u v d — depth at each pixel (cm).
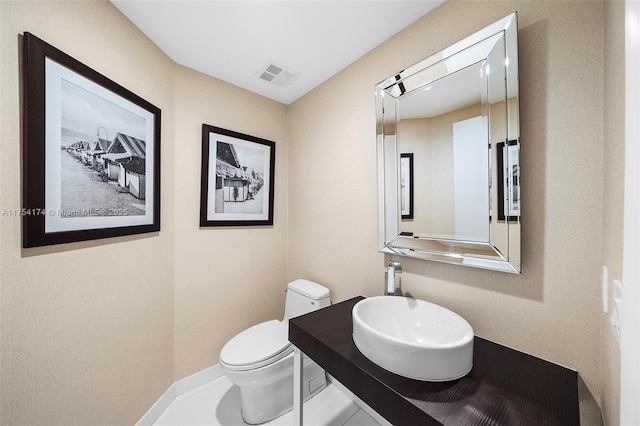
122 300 124
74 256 101
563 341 86
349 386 89
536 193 91
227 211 186
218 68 170
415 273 129
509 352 95
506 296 99
